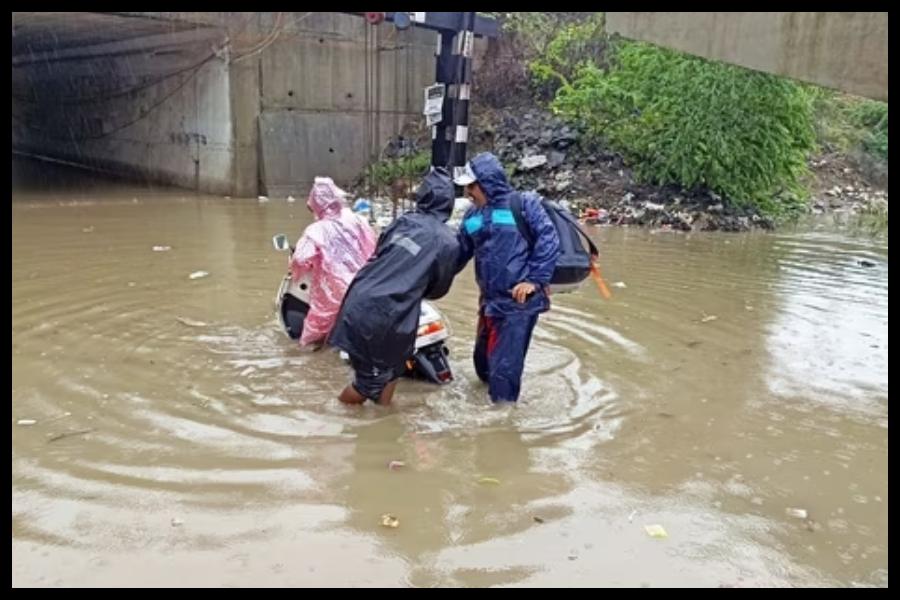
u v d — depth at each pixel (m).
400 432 4.38
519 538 3.35
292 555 3.18
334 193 5.87
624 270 9.23
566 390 5.09
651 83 14.65
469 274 8.70
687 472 4.00
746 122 13.87
